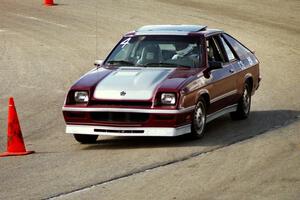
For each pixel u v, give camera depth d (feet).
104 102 54.39
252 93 68.03
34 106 77.41
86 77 57.26
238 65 64.28
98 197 40.40
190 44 59.62
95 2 160.45
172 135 53.36
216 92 59.26
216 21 138.51
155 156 50.96
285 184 42.32
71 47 116.37
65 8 153.07
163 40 60.08
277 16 145.89
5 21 139.44
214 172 45.60
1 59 106.32
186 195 40.32
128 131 53.93
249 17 143.74
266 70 100.17
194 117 55.62
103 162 49.75
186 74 56.34
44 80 92.63
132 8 152.35
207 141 55.88
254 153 51.01
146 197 40.06
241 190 41.11
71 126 55.52
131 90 54.24
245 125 63.05
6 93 84.79
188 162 48.67
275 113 69.36
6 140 62.28
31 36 125.49
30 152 54.49
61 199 40.27
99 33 128.16
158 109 53.26
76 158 51.70
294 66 103.09
